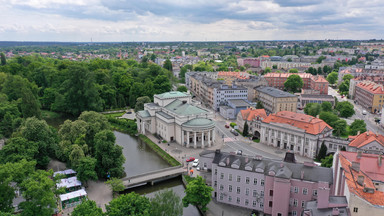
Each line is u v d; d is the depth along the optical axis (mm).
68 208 103188
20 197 102625
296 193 98188
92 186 121250
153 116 198250
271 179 100188
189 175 131500
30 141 125625
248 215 103812
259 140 184125
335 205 75938
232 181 107938
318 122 157750
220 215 103938
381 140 135500
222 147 172375
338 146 146125
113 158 127688
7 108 181500
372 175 87688
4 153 119188
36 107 175500
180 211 89375
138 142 189000
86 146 131125
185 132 175000
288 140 164375
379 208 69188
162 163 153750
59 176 98562
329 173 97750
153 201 86312
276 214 99562
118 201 84875
